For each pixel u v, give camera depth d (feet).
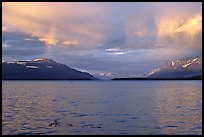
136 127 109.09
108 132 99.91
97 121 123.75
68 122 120.16
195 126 109.50
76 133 97.81
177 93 349.20
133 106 189.78
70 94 336.70
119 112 156.46
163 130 102.63
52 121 122.52
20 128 105.19
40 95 310.86
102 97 282.36
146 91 408.05
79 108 176.55
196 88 506.07
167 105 196.54
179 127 107.96
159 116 139.03
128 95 316.40
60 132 99.35
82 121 123.54
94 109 171.53
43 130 102.53
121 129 105.19
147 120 125.90
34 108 173.78
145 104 204.44
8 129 103.35
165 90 435.94
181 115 142.51
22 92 372.17
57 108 175.52
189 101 229.04
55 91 411.13
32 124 113.80
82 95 317.22
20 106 184.96
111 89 490.90
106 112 156.87
